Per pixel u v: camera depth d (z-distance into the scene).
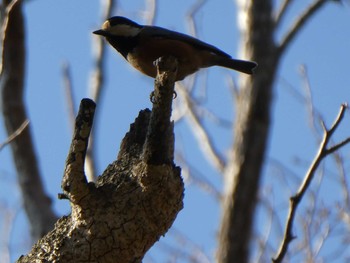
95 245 7.49
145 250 7.67
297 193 8.06
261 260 12.81
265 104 15.35
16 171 13.08
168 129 7.51
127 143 8.08
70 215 7.79
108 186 7.66
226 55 10.78
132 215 7.55
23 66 13.54
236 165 14.87
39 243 7.71
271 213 13.18
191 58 10.31
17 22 13.52
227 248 14.06
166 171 7.54
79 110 7.48
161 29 10.49
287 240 8.04
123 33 10.56
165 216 7.66
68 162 7.52
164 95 7.41
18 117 13.28
